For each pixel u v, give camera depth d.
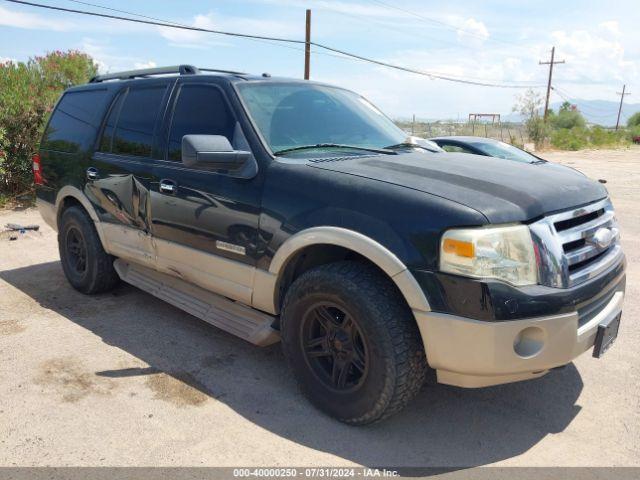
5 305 4.80
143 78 4.61
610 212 3.34
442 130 33.84
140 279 4.60
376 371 2.79
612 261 3.16
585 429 3.08
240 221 3.38
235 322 3.67
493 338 2.54
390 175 2.99
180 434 2.93
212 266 3.64
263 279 3.30
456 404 3.33
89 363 3.72
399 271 2.68
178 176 3.81
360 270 2.89
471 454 2.82
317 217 3.00
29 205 9.32
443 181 2.91
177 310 4.76
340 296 2.87
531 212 2.71
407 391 2.79
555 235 2.74
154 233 4.09
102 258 4.86
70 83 11.52
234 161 3.29
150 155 4.14
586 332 2.78
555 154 36.28
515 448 2.88
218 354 3.91
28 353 3.86
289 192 3.16
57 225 5.31
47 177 5.33
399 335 2.73
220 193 3.49
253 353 3.94
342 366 3.03
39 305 4.82
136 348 3.98
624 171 21.19
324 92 4.19
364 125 4.07
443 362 2.68
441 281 2.60
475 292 2.53
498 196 2.74
